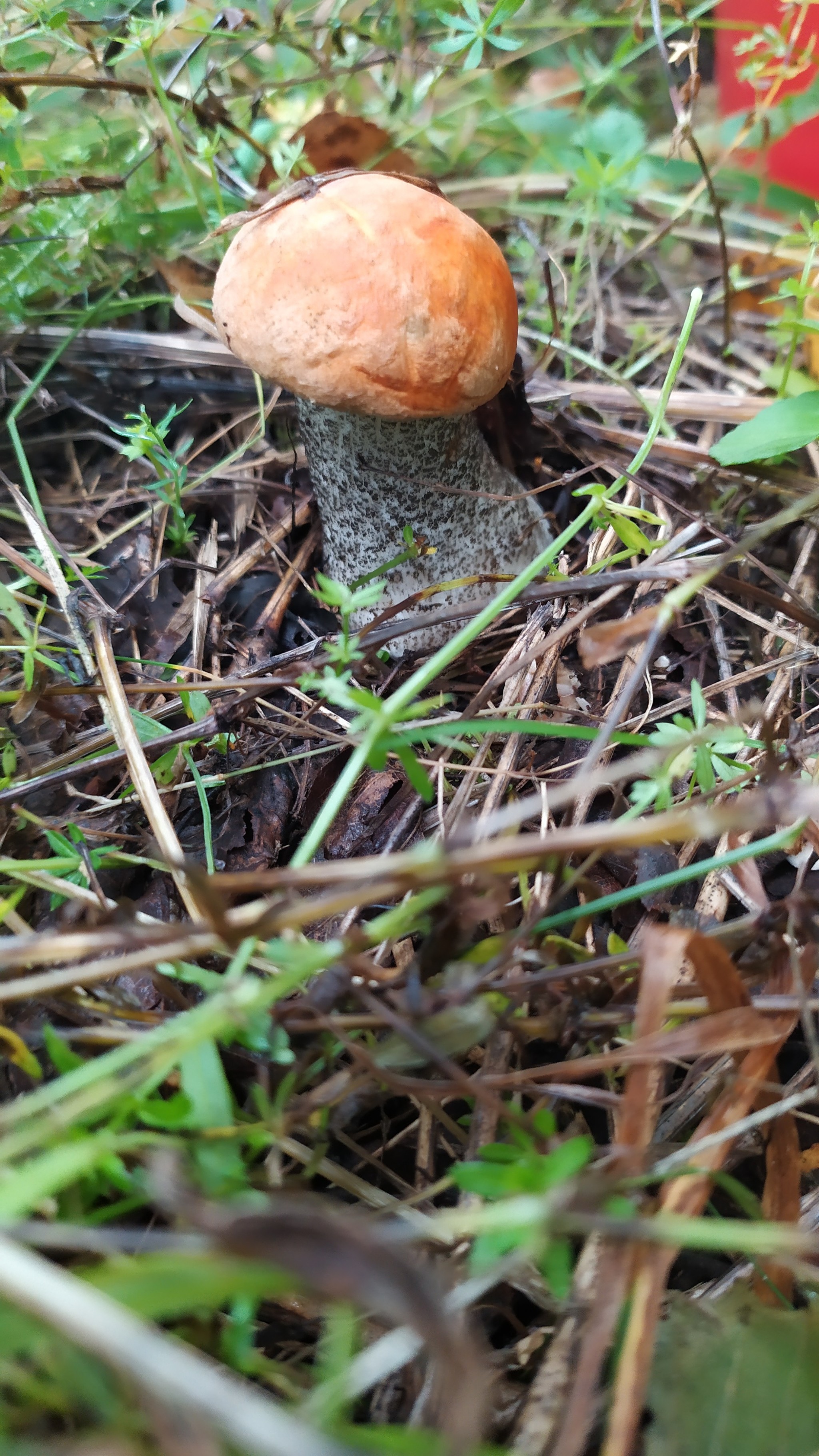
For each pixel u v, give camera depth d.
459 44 0.22
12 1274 0.08
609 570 0.22
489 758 0.19
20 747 0.19
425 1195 0.12
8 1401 0.11
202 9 0.25
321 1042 0.13
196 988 0.15
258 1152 0.13
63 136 0.26
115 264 0.27
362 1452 0.07
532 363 0.27
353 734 0.19
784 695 0.20
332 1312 0.12
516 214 0.31
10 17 0.24
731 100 0.30
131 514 0.25
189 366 0.26
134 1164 0.12
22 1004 0.14
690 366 0.29
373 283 0.16
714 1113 0.13
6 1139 0.11
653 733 0.20
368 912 0.17
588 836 0.11
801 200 0.30
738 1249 0.13
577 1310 0.12
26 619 0.19
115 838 0.18
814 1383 0.12
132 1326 0.08
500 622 0.22
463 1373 0.08
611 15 0.33
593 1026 0.13
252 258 0.17
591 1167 0.12
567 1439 0.10
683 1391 0.12
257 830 0.19
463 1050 0.14
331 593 0.14
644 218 0.32
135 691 0.18
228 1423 0.08
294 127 0.27
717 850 0.18
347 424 0.19
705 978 0.12
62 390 0.26
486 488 0.21
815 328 0.22
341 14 0.28
